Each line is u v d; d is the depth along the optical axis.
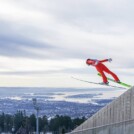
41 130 68.69
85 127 15.89
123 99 10.73
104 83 21.95
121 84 19.36
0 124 74.25
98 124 13.38
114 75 21.58
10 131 73.06
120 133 10.41
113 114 11.57
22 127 68.31
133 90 10.00
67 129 45.72
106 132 11.70
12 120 72.62
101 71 22.33
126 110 10.47
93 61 22.75
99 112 13.29
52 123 68.44
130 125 9.76
